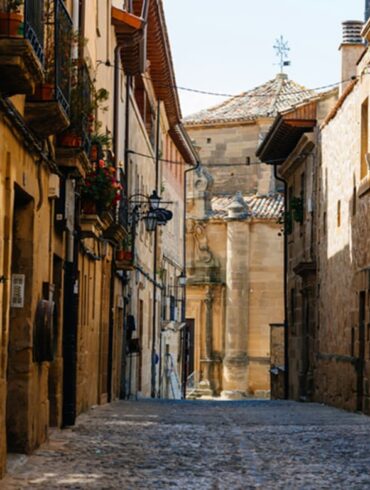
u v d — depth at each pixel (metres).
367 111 27.41
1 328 11.64
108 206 21.70
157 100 45.50
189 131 67.94
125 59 31.78
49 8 13.95
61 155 16.52
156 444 15.71
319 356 34.78
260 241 61.84
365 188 26.75
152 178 44.50
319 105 37.25
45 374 15.12
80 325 21.66
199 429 18.86
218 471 12.68
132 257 30.11
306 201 39.00
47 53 13.66
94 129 20.98
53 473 12.09
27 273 13.84
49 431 17.11
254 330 61.81
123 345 33.22
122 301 32.47
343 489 11.37
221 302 62.34
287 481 11.91
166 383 50.25
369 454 14.80
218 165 67.00
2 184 11.75
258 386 61.53
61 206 16.97
